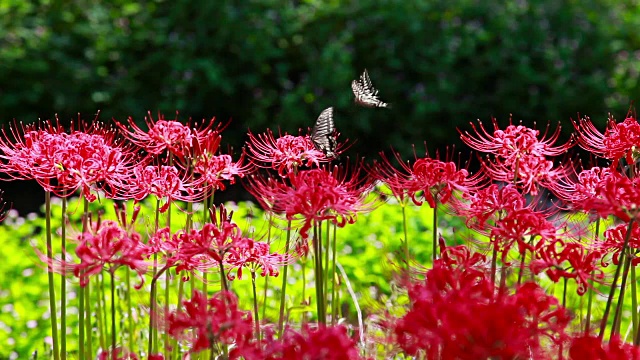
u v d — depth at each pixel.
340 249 3.27
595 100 5.14
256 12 5.14
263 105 5.06
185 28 5.16
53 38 5.05
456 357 1.88
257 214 3.69
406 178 2.23
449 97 5.09
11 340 2.82
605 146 2.25
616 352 1.95
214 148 2.27
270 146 2.34
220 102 5.16
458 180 2.20
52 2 5.21
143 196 2.22
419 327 1.91
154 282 2.10
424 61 5.12
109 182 2.19
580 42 5.29
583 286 2.09
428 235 3.31
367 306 2.37
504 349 1.86
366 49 5.17
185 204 3.26
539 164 2.23
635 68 5.26
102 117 5.04
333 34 5.21
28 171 2.19
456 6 5.25
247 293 2.79
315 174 2.12
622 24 5.51
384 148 5.09
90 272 1.99
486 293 1.94
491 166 2.28
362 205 2.16
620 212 2.03
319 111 4.98
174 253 2.10
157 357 2.01
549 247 2.05
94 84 5.04
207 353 2.31
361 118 4.97
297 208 2.09
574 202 2.17
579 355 1.95
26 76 4.95
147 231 2.18
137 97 5.09
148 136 2.28
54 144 2.17
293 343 1.92
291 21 5.22
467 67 5.23
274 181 2.15
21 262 3.18
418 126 5.11
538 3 5.37
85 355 2.40
